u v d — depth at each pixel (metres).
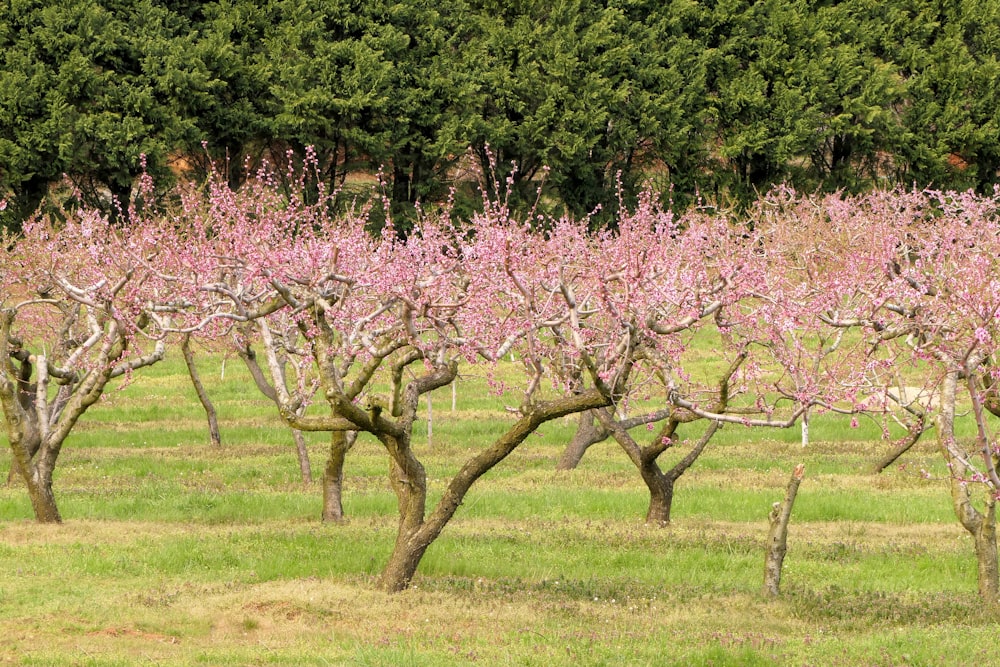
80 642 16.50
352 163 77.38
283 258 20.92
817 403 19.36
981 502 28.64
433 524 19.64
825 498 29.16
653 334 18.39
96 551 22.83
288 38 77.25
